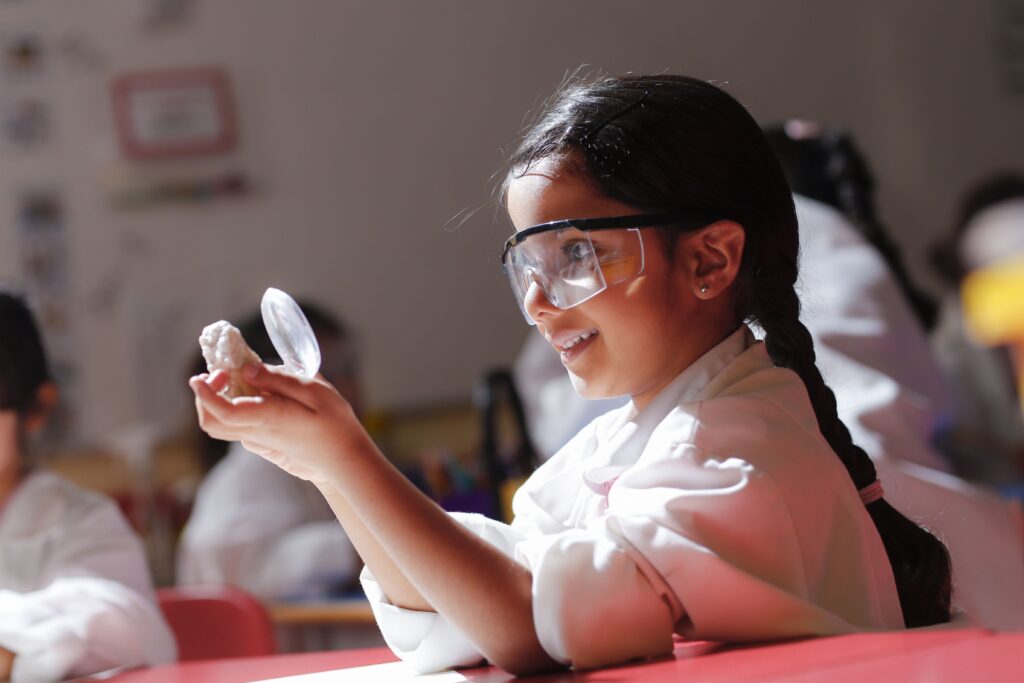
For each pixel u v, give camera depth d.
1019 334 4.09
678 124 0.98
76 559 1.75
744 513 0.86
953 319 4.28
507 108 5.39
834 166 2.27
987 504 1.76
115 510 1.87
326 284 5.31
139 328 5.23
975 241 4.16
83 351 5.21
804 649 0.74
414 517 0.85
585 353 0.98
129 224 5.27
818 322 1.90
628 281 0.95
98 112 5.30
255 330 2.90
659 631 0.84
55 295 5.23
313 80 5.34
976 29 5.54
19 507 1.79
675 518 0.86
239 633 2.13
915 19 5.53
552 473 1.13
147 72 5.31
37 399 1.87
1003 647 0.62
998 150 5.54
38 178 5.26
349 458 0.85
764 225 1.02
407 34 5.37
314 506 3.39
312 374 0.87
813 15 5.51
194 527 3.33
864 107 5.52
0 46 5.27
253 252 5.30
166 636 1.65
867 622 0.91
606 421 1.12
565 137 0.98
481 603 0.85
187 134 5.31
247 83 5.32
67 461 5.14
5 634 1.40
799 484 0.90
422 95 5.37
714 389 0.97
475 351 5.27
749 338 1.03
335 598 3.07
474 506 3.18
